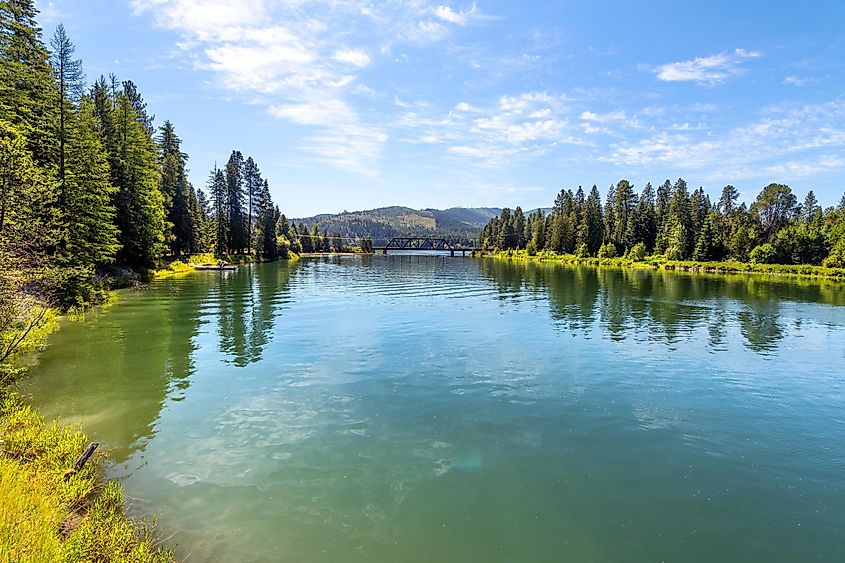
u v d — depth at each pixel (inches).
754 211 3786.9
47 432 383.9
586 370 655.1
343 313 1105.4
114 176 1710.1
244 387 561.3
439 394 547.8
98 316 1015.6
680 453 413.1
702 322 1034.1
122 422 451.5
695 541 294.0
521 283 1953.7
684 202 3754.9
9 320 532.7
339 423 460.4
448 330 912.3
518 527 303.9
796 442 438.9
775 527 310.0
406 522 305.3
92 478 332.2
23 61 1205.1
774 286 1899.6
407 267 3201.3
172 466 367.2
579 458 399.9
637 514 321.4
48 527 246.2
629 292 1619.1
